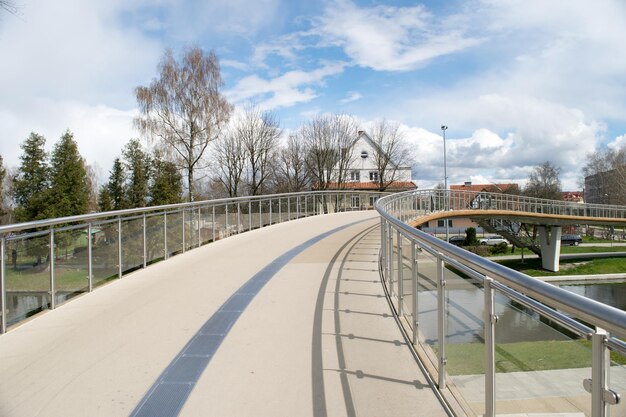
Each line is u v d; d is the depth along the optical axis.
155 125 26.56
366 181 54.66
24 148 23.91
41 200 23.00
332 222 17.17
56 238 5.53
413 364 3.58
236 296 5.73
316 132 43.50
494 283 2.40
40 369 3.60
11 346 4.12
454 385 3.05
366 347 3.95
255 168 37.66
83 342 4.19
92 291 6.20
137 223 7.72
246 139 37.44
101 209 26.84
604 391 1.55
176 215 9.42
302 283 6.39
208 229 11.29
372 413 2.84
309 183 44.34
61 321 4.86
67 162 24.14
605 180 62.06
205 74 27.58
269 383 3.29
